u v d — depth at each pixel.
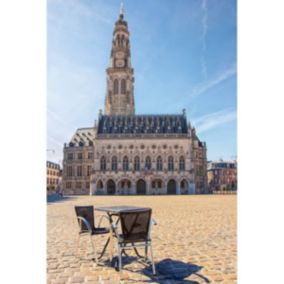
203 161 106.25
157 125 101.31
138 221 8.74
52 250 11.27
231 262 9.44
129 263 9.45
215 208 30.50
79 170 105.38
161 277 8.10
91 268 8.98
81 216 10.70
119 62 119.19
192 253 10.66
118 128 100.94
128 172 95.00
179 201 45.88
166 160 95.69
